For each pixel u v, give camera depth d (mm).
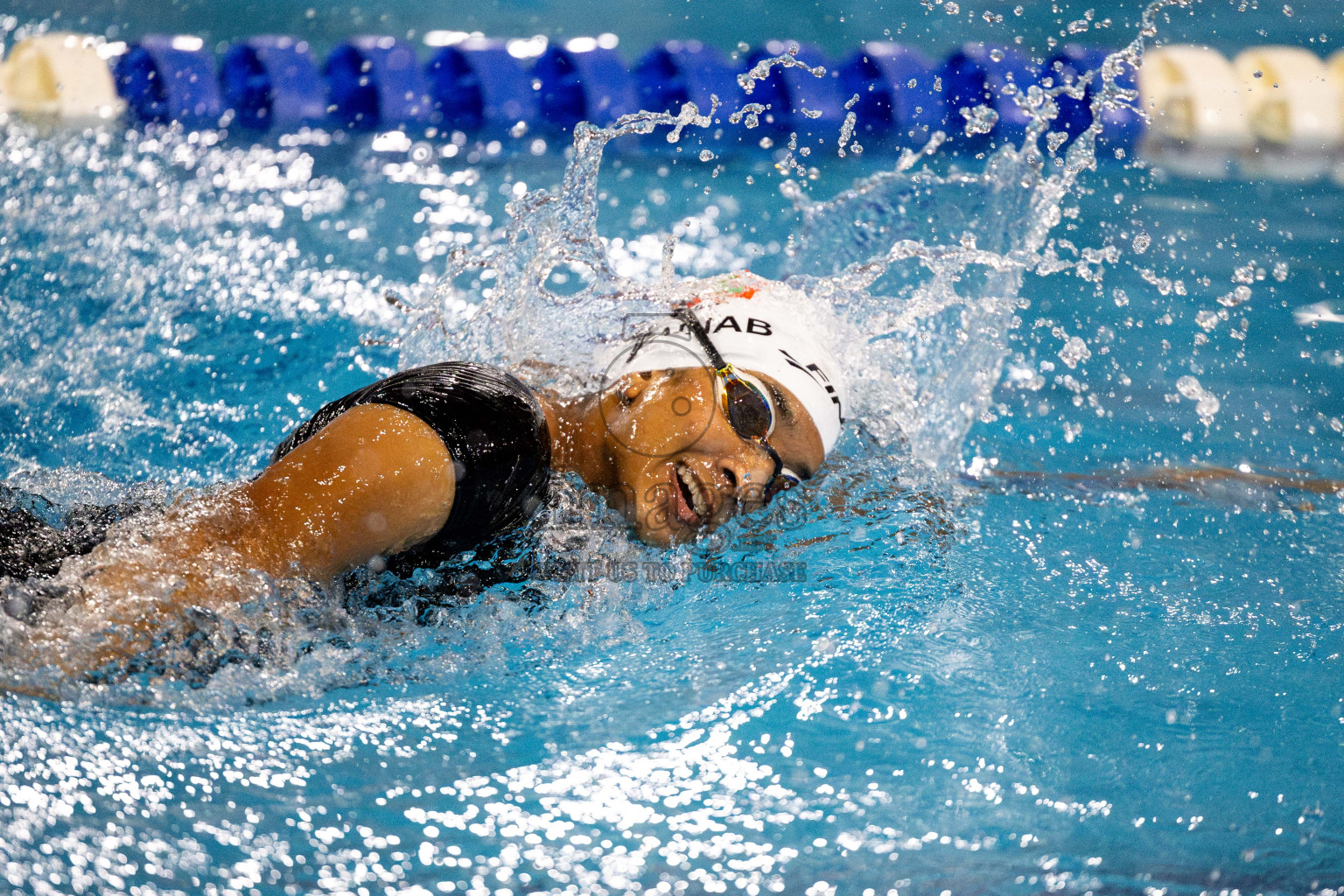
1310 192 14078
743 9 21922
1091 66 17500
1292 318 10680
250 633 4820
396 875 3881
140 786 4195
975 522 6941
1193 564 6520
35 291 10133
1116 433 8594
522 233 7672
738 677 5219
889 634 5617
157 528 4934
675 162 15406
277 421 8055
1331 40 18609
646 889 3898
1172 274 11641
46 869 3736
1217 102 16891
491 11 22062
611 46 19781
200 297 10398
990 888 3988
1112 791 4570
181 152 14906
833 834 4238
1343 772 4715
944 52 18734
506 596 5609
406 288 10898
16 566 5070
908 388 8109
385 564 5215
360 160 15078
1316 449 8320
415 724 4762
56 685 4551
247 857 3900
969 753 4754
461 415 5188
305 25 20516
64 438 7531
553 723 4836
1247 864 4160
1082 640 5652
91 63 17016
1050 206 9602
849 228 11695
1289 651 5609
